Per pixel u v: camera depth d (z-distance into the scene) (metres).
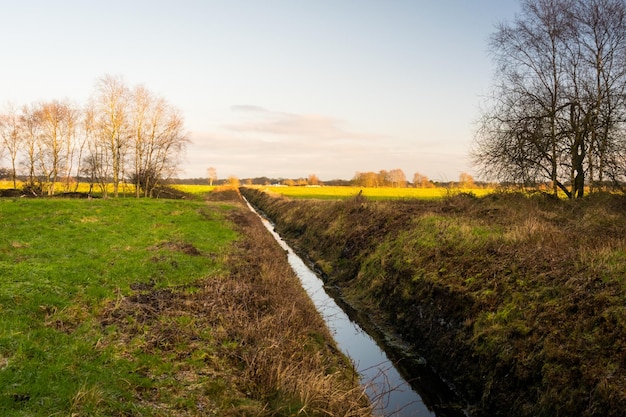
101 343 7.64
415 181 104.75
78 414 5.13
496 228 14.15
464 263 12.20
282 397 6.54
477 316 9.93
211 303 10.53
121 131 42.66
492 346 8.80
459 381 9.23
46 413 5.05
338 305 15.53
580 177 19.98
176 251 15.66
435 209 20.28
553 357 7.37
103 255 13.80
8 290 8.77
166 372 7.04
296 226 32.94
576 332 7.52
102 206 25.55
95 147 42.62
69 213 21.52
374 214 22.38
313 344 9.38
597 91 19.03
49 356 6.56
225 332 8.91
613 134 18.38
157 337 8.23
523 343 8.20
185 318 9.34
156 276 12.46
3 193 39.72
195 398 6.35
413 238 16.06
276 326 9.18
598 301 7.80
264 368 7.34
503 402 7.81
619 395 5.98
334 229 24.56
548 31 20.08
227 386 6.91
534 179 20.42
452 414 8.41
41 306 8.49
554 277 9.33
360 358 10.80
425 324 11.63
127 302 9.98
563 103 19.80
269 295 11.52
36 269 10.67
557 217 15.21
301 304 12.06
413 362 10.73
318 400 6.48
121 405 5.62
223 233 22.22
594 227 12.63
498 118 21.00
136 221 22.08
